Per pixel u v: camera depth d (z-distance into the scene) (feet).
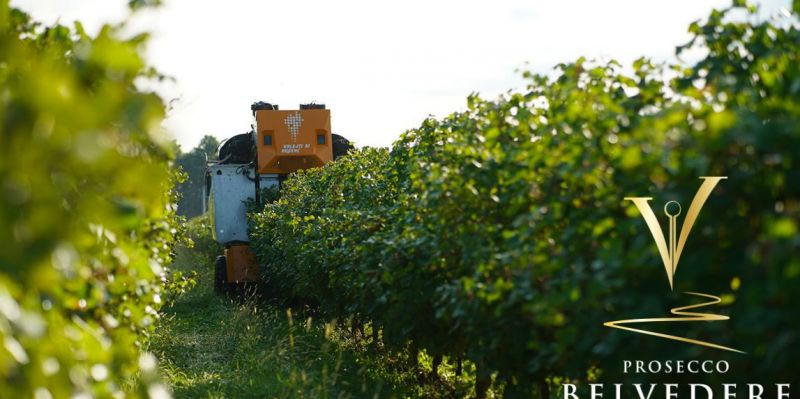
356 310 51.01
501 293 24.03
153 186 12.96
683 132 18.24
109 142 11.56
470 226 27.43
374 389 45.57
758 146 15.87
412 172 38.14
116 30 12.97
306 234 56.65
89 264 17.85
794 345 15.93
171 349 56.39
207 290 92.99
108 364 16.97
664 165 17.49
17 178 10.89
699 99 21.22
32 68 13.76
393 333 40.98
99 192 12.85
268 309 77.61
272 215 76.48
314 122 90.22
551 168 22.99
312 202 66.95
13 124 10.68
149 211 24.03
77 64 12.49
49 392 13.41
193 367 51.24
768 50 21.88
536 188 23.99
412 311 36.11
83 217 12.83
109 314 23.53
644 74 25.36
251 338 56.70
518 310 24.94
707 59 23.68
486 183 27.68
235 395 43.47
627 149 18.47
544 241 22.70
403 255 34.71
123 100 11.54
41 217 11.12
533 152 24.03
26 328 12.28
